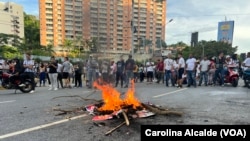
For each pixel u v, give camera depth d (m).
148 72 19.47
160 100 7.86
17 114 5.99
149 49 44.72
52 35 23.42
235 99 8.09
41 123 5.12
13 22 74.50
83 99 8.19
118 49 15.21
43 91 11.89
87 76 13.81
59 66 13.84
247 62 12.89
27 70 11.59
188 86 13.07
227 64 13.83
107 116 5.33
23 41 66.44
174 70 13.88
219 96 8.85
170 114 5.63
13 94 10.81
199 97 8.59
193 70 12.89
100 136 4.27
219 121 5.13
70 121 5.23
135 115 5.36
